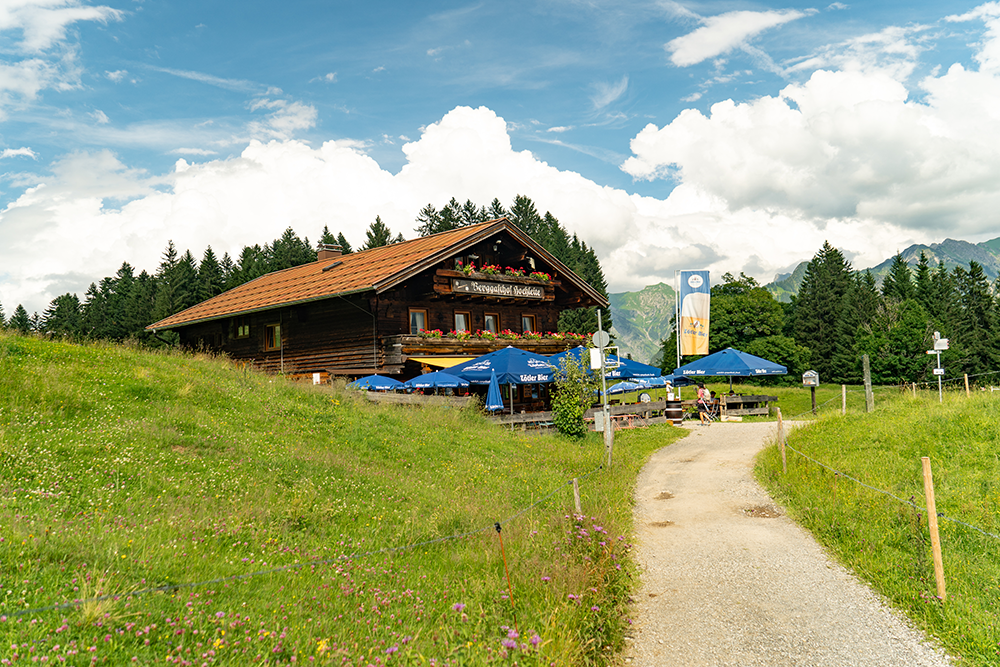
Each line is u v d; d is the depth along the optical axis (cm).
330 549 788
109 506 778
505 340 3062
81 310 10919
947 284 9075
